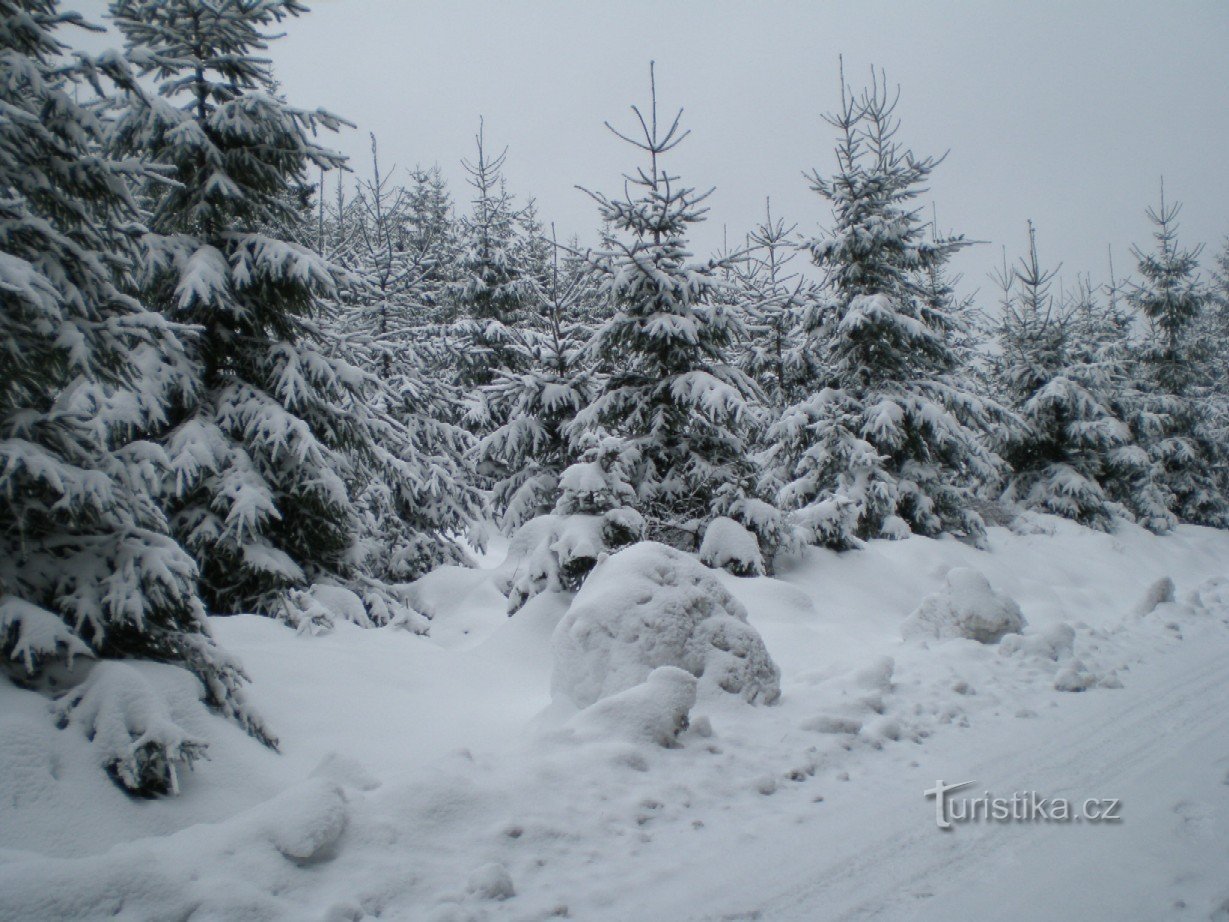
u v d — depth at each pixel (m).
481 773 4.81
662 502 14.45
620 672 6.44
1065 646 8.77
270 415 9.30
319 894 3.50
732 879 3.87
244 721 5.58
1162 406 29.36
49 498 5.10
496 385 17.14
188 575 5.34
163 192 9.58
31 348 5.05
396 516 15.55
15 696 4.46
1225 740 5.77
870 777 5.30
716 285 14.71
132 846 3.60
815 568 14.50
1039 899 3.65
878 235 19.88
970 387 22.03
